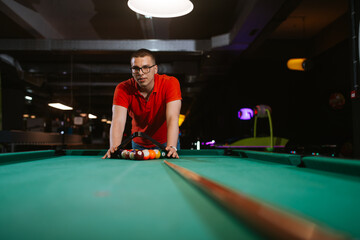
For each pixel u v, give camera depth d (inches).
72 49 318.3
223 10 278.7
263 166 72.5
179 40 320.2
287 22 309.3
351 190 41.2
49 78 473.7
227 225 24.6
